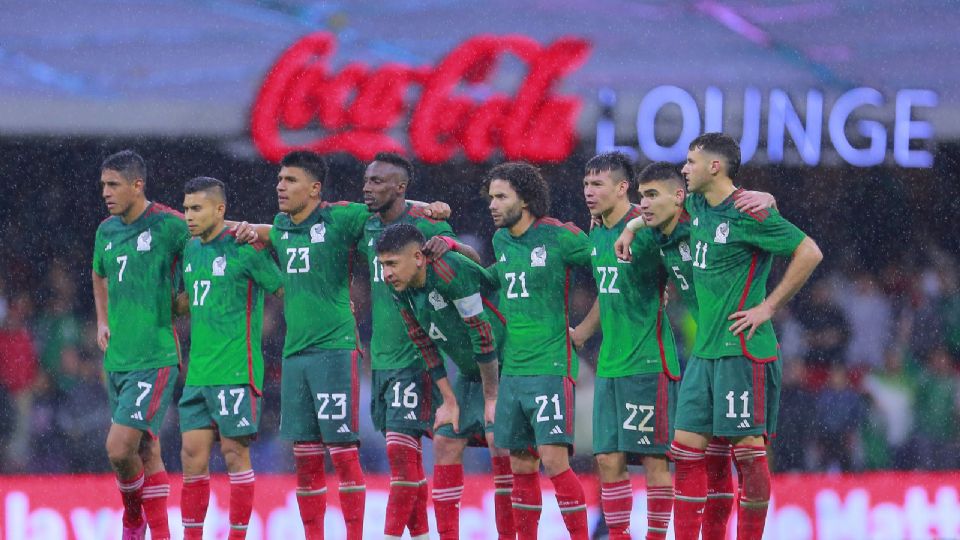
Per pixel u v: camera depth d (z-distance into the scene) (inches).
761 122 1368.1
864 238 1396.4
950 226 1384.1
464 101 1330.0
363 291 1309.1
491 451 775.7
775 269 1379.2
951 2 1378.0
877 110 1375.5
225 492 1046.4
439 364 744.3
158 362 808.9
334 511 1019.9
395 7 1338.6
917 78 1379.2
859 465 1301.7
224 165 1369.3
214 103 1359.5
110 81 1362.0
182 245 813.9
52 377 1322.6
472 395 768.9
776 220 681.6
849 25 1374.3
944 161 1385.3
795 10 1371.8
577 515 735.7
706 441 703.7
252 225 806.5
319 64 1326.3
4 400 1300.4
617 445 730.2
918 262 1392.7
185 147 1363.2
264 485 1045.2
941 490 1092.5
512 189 737.0
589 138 1344.7
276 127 1325.0
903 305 1382.9
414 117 1326.3
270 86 1326.3
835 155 1379.2
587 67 1347.2
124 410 796.6
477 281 730.2
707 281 698.2
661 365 730.2
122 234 812.6
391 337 772.6
